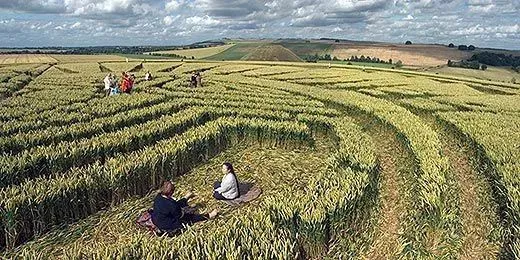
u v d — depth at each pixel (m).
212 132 20.42
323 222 10.30
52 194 12.10
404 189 14.99
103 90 41.22
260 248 8.78
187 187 16.11
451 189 13.29
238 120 23.02
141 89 41.31
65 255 9.12
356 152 16.31
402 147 20.92
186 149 17.78
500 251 10.60
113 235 12.09
